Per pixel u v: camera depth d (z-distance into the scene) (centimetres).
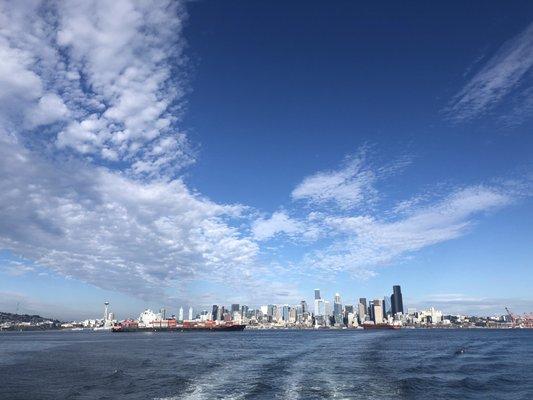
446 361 8619
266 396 4684
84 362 8838
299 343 15625
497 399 4766
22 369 7712
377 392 4931
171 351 11825
